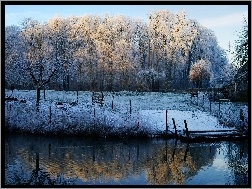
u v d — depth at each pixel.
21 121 32.38
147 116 34.69
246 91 38.62
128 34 69.25
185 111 38.25
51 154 24.47
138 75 63.34
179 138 30.34
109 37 67.31
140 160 23.20
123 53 62.59
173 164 22.11
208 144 28.64
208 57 78.00
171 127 32.66
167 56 69.00
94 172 20.11
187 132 29.58
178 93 56.31
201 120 34.75
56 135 31.34
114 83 62.00
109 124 31.05
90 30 67.62
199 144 28.61
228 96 45.78
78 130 31.22
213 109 38.78
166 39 70.56
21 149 25.95
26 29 54.59
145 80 63.56
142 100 47.19
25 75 45.12
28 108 34.25
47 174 19.41
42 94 50.41
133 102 44.88
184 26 73.94
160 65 68.44
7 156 23.62
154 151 26.03
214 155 24.58
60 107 35.25
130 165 21.84
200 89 59.44
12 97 41.97
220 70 78.25
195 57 76.19
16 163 21.83
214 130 30.91
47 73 43.97
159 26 70.19
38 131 31.59
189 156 24.38
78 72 61.00
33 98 44.66
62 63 45.91
